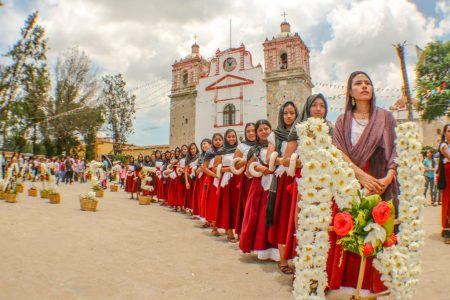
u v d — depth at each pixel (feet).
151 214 25.54
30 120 95.45
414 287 6.49
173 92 125.70
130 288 9.27
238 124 108.27
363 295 7.07
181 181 27.27
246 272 11.24
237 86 110.63
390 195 7.40
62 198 34.76
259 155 13.26
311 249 6.08
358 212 6.28
